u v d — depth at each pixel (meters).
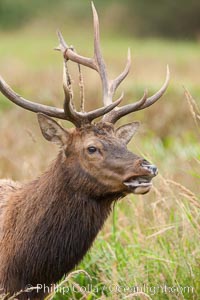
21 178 25.52
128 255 20.28
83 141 17.31
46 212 17.45
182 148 30.66
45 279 17.62
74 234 17.39
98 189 17.17
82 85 18.78
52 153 27.00
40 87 42.94
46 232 17.42
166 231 20.39
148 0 113.38
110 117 18.05
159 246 20.23
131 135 18.44
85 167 17.20
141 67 58.03
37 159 26.55
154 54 71.62
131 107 18.08
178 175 24.12
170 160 28.09
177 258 19.62
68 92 17.30
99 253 20.39
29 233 17.52
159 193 20.42
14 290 17.69
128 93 40.72
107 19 114.06
